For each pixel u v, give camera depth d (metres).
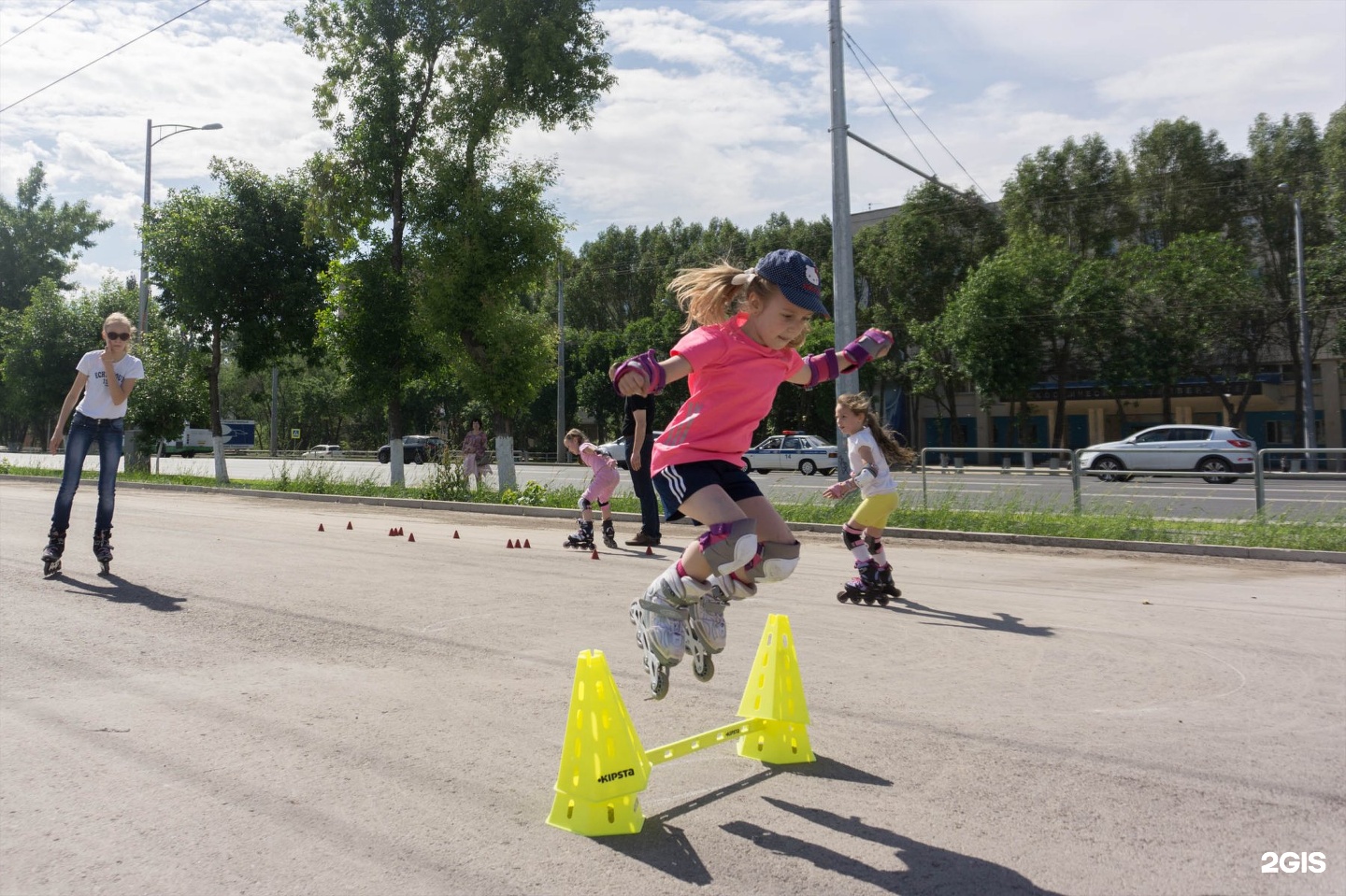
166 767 3.67
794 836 3.15
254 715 4.32
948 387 47.28
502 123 21.11
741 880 2.83
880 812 3.36
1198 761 3.87
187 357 27.55
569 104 20.67
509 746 3.99
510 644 5.81
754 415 3.69
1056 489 13.75
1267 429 45.00
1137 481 13.23
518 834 3.14
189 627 6.08
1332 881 2.84
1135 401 46.31
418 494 20.02
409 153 21.25
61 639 5.67
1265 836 3.16
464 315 20.69
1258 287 38.25
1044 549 11.86
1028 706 4.65
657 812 3.37
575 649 5.69
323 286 22.33
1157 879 2.84
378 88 20.81
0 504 15.30
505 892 2.74
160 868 2.85
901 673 5.32
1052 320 40.22
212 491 22.39
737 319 3.64
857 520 7.54
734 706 4.62
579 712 3.23
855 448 7.51
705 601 3.60
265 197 25.20
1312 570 10.03
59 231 53.06
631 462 10.93
